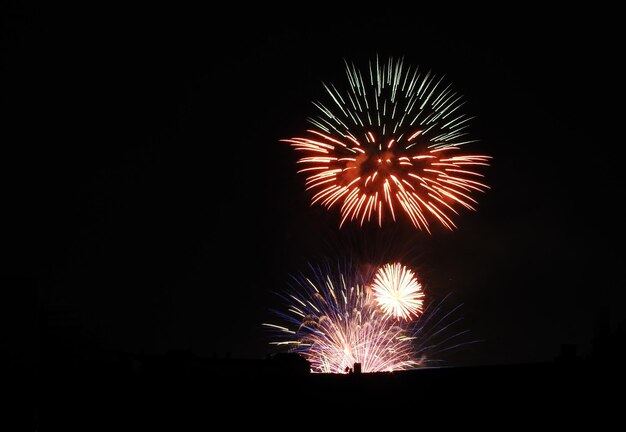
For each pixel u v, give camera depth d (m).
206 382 9.38
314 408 8.93
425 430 8.62
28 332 7.51
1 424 7.29
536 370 8.60
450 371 8.76
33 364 7.51
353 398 8.86
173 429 9.32
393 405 8.75
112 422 9.54
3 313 7.41
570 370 8.52
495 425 8.49
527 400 8.49
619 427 8.19
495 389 8.59
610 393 8.32
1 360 7.35
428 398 8.70
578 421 8.32
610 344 9.47
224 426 9.14
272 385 9.09
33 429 7.42
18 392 7.39
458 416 8.57
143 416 9.45
